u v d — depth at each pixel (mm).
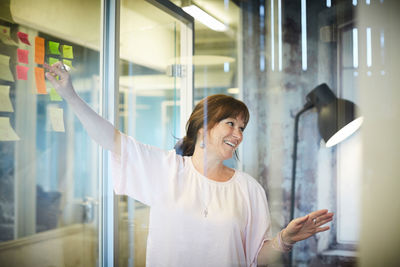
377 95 1111
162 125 1354
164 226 1321
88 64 1563
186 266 1281
